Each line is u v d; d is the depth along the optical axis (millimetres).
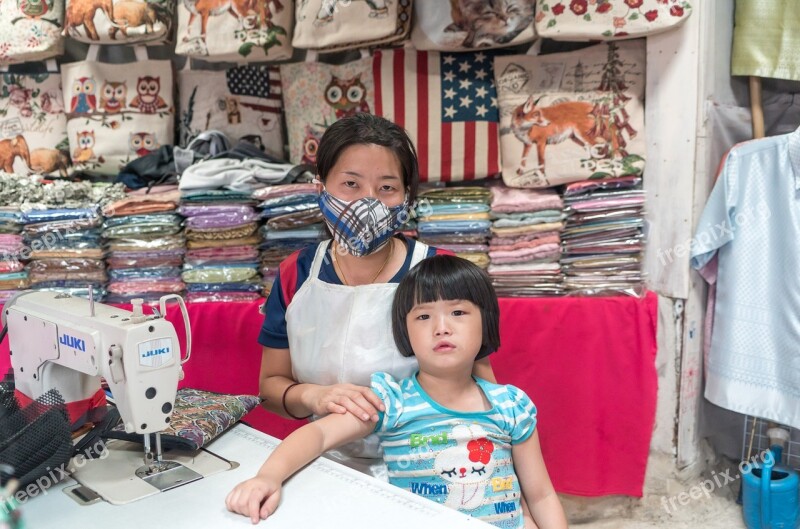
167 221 2545
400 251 1517
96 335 1152
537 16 2369
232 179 2541
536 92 2543
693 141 2383
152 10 2633
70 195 2592
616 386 2449
